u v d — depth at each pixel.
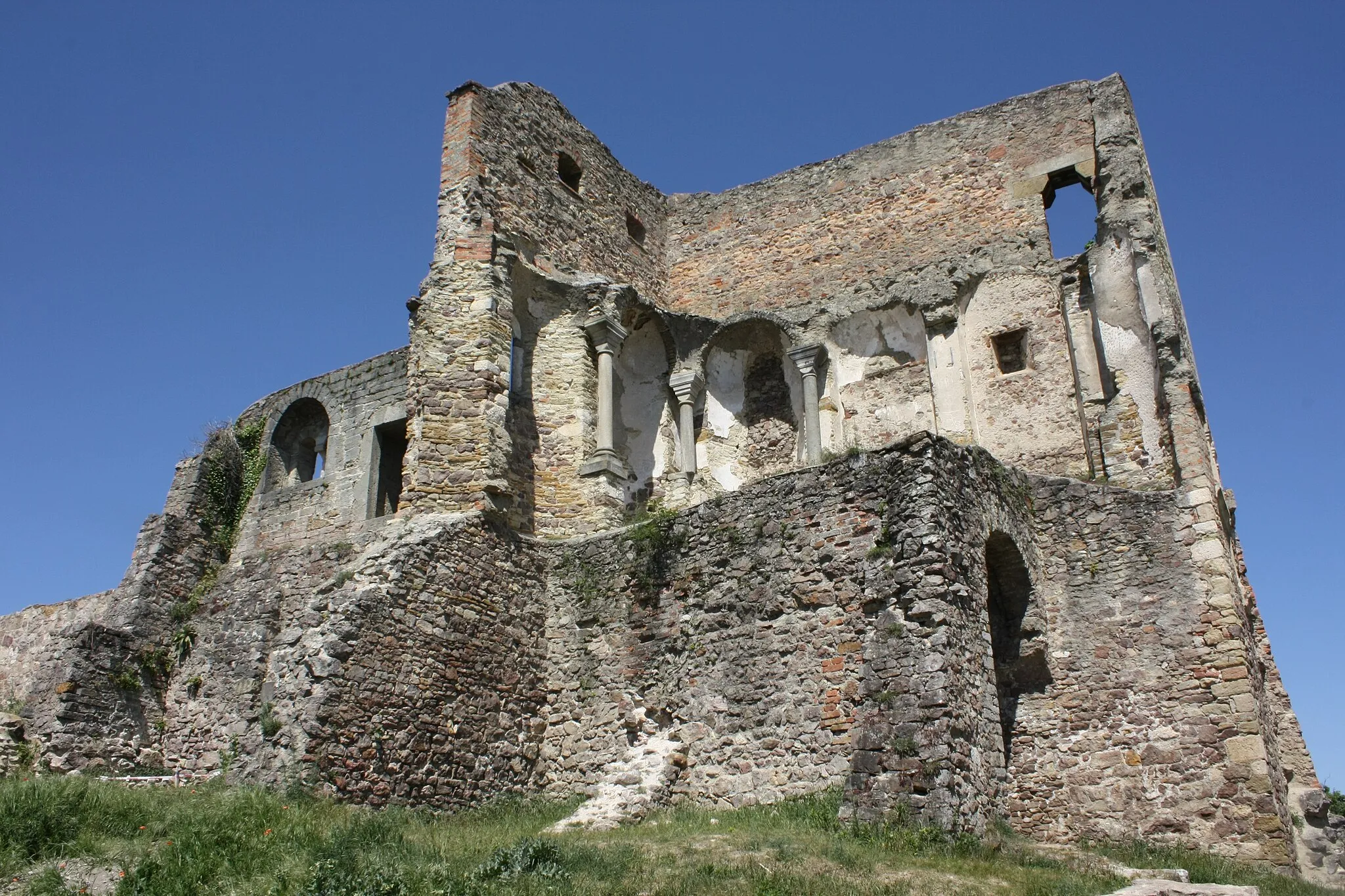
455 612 17.12
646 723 16.58
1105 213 21.05
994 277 23.19
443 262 20.52
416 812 15.20
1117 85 22.80
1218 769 14.80
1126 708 15.67
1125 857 13.95
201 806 12.70
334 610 15.84
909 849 11.77
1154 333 19.08
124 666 21.44
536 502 20.42
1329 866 15.98
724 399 25.20
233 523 25.89
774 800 14.52
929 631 13.44
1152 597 16.08
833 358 24.48
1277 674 19.50
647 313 23.91
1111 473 19.09
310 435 27.17
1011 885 10.66
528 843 11.24
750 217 27.14
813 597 15.18
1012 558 16.31
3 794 11.96
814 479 15.88
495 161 21.88
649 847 11.88
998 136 24.48
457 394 19.23
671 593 17.03
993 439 21.98
